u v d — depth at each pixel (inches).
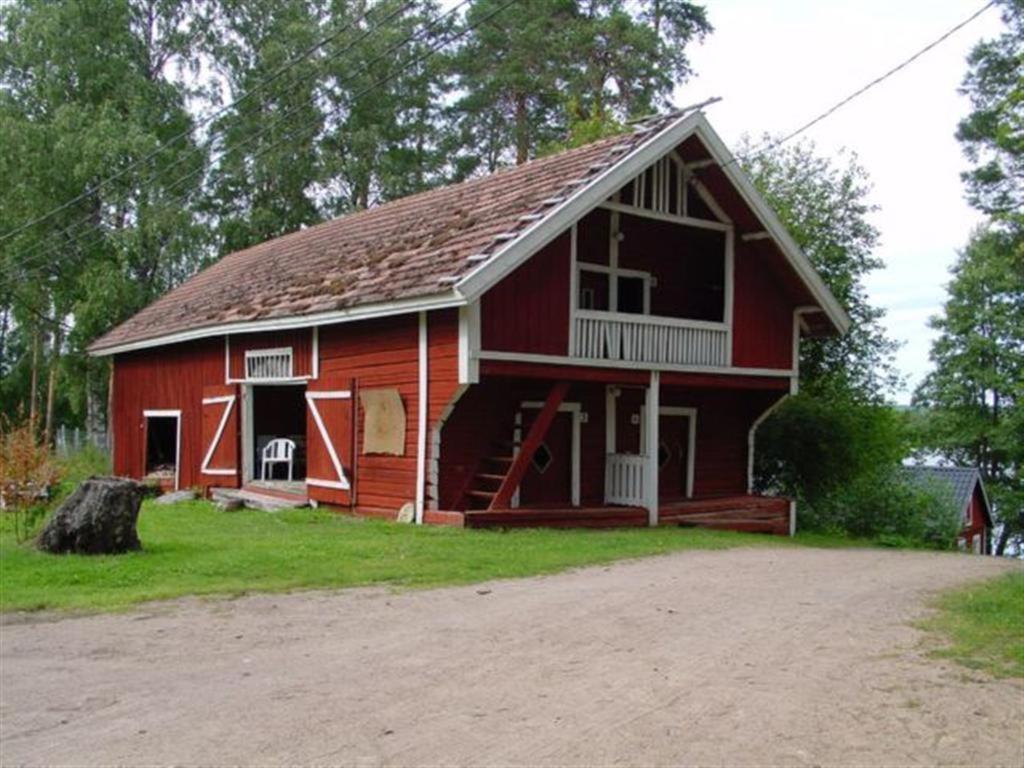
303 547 452.8
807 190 924.6
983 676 245.3
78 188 1257.4
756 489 913.5
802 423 859.4
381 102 1477.6
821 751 190.7
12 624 299.9
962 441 1692.9
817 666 254.4
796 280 706.8
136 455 932.0
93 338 1237.1
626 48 1379.2
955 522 997.8
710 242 733.9
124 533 418.0
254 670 249.3
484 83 1461.6
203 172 1342.3
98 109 1258.0
